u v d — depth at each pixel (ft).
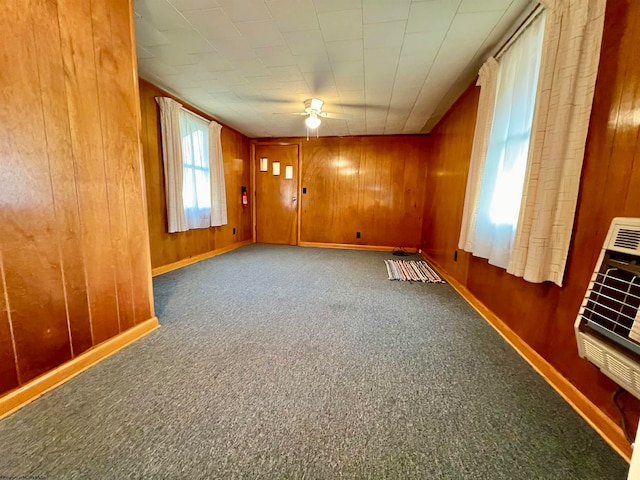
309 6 5.49
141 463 2.79
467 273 8.41
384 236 16.46
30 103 3.58
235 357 4.79
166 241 10.75
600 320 3.17
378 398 3.84
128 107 5.07
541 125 4.57
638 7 3.24
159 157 10.15
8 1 3.29
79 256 4.32
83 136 4.29
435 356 4.98
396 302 7.72
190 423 3.32
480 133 7.42
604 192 3.62
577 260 4.01
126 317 5.22
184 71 8.45
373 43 6.75
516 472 2.81
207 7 5.56
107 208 4.76
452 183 10.41
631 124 3.27
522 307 5.33
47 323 3.89
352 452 2.99
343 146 16.33
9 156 3.41
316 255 14.43
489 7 5.38
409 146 15.60
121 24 4.82
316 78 8.79
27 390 3.61
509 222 5.71
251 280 9.59
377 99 10.44
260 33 6.43
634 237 2.86
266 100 10.84
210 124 12.76
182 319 6.31
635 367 2.61
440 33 6.27
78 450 2.92
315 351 5.05
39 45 3.63
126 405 3.59
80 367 4.29
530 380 4.33
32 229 3.69
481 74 7.34
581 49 3.95
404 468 2.82
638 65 3.21
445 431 3.30
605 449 3.10
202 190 12.57
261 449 2.99
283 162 17.21
